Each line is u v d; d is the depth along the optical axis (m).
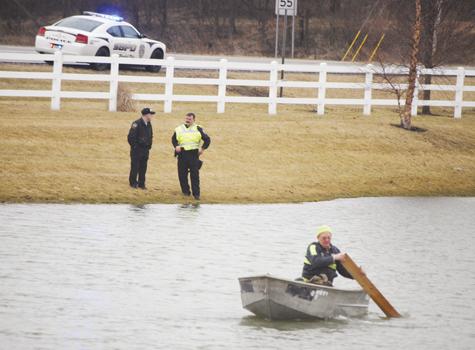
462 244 89.06
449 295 69.31
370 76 146.12
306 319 60.44
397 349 55.38
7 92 125.56
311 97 165.50
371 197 114.00
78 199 98.94
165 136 122.56
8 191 98.38
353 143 131.00
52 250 76.62
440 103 153.12
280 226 92.88
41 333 54.69
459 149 137.12
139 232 85.62
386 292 69.38
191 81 135.38
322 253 61.62
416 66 142.25
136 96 134.75
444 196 117.88
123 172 108.69
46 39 152.88
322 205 106.62
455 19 162.25
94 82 151.12
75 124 122.19
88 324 57.09
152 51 161.38
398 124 142.62
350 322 61.12
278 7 150.12
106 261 74.06
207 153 118.94
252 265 75.69
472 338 58.56
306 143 128.12
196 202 102.25
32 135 115.94
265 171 116.56
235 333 56.72
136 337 54.94
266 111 150.88
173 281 69.19
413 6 164.12
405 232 93.56
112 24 155.00
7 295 62.47
